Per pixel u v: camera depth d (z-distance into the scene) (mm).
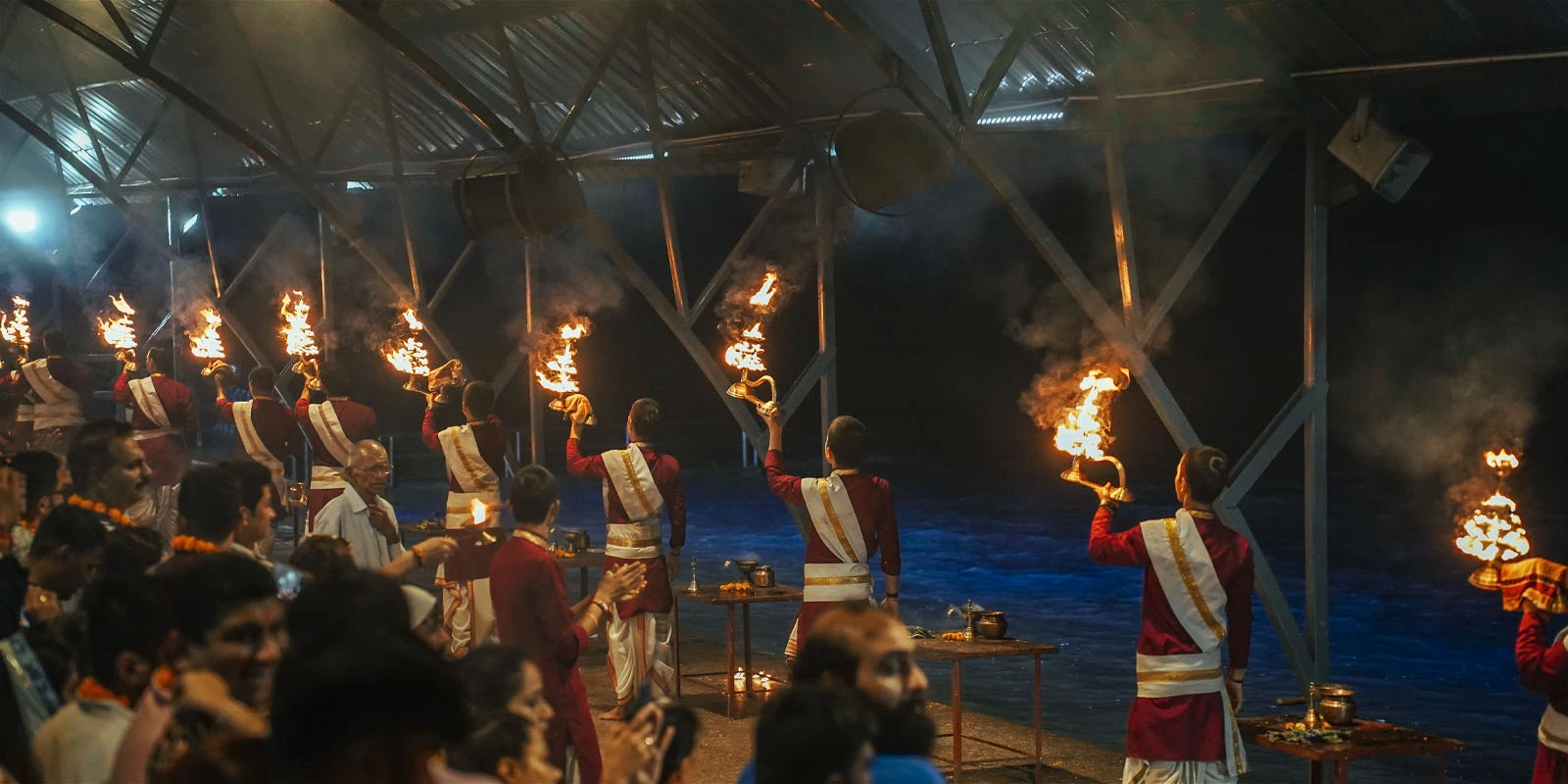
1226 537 5320
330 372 9609
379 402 25844
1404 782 6828
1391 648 10359
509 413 27219
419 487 21891
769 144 9461
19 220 17812
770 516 18266
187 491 4086
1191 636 5281
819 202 9086
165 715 2533
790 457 27016
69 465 4902
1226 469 5348
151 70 10641
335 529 6719
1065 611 11758
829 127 8969
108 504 4906
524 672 3467
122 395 11422
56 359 13008
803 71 8852
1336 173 6707
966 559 14945
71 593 3926
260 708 2734
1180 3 6547
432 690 1780
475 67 10984
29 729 3109
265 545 4621
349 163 13320
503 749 2670
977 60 8156
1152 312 6750
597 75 9219
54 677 3182
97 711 2816
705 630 10711
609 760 2850
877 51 6672
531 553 5125
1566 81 5824
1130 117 7520
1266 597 6617
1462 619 11531
